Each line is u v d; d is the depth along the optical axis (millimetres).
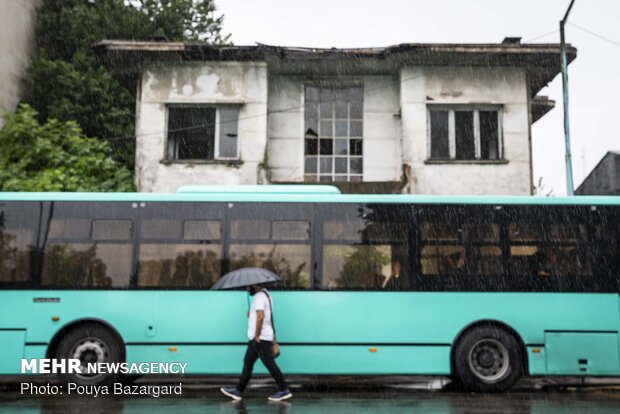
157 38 17641
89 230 9828
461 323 9672
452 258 9859
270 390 10141
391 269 9812
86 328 9617
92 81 20234
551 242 9930
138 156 17109
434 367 9586
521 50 16688
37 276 9672
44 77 20328
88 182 16531
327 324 9617
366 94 18531
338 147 18500
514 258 9875
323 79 18531
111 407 8188
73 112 20016
